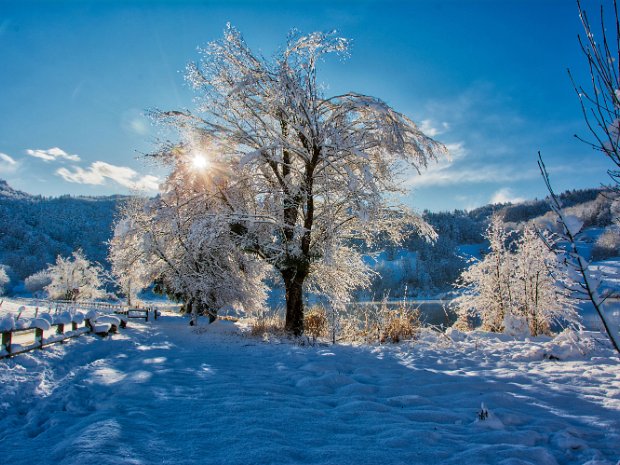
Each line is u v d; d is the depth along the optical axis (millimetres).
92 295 44344
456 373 7215
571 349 9016
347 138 13305
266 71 13758
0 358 7012
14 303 25062
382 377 6965
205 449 3422
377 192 12352
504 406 5176
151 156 15008
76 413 4852
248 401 4918
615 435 4031
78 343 9688
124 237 19906
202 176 14961
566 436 3961
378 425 4246
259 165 14258
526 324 13578
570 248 3281
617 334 3121
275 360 8742
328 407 5039
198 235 13383
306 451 3457
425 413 4770
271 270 18312
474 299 16391
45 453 3471
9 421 4738
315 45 13766
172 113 14641
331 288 16047
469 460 3396
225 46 14336
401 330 12672
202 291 18781
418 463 3324
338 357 8805
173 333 14305
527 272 14633
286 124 14914
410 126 14523
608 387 6012
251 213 14617
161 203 15703
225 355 9406
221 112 14797
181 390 5570
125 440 3514
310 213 14234
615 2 3346
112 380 6379
